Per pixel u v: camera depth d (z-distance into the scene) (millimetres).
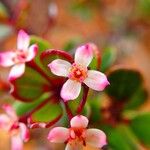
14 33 138
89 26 197
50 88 92
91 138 79
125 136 104
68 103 83
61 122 94
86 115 89
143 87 115
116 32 187
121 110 106
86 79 78
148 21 177
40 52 90
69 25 199
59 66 79
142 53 193
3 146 176
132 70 103
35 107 95
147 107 160
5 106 90
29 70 90
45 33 141
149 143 105
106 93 107
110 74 103
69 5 180
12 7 169
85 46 80
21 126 86
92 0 179
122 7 188
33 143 155
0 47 184
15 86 90
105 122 104
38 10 170
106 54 106
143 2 166
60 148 147
